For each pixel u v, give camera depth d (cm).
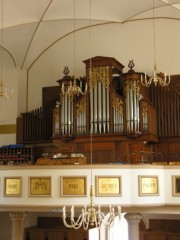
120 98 1443
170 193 1158
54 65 1720
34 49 1712
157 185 1158
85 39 1684
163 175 1172
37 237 1664
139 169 1148
